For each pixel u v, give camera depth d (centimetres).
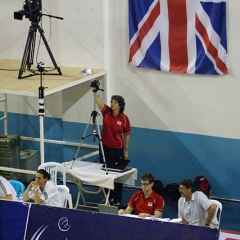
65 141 3606
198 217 2469
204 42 3161
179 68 3247
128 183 3100
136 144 3475
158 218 2427
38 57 3556
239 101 3188
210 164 3331
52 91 2827
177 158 3400
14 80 3033
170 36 3225
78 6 3362
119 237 2134
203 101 3262
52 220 2211
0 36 3634
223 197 3344
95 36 3372
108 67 3434
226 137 3259
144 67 3322
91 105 3481
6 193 2525
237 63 3142
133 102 3431
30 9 3036
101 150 3120
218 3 3073
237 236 2033
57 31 3462
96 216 2170
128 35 3353
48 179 2625
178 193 3316
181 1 3147
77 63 3466
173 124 3362
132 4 3269
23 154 3634
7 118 3688
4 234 2256
